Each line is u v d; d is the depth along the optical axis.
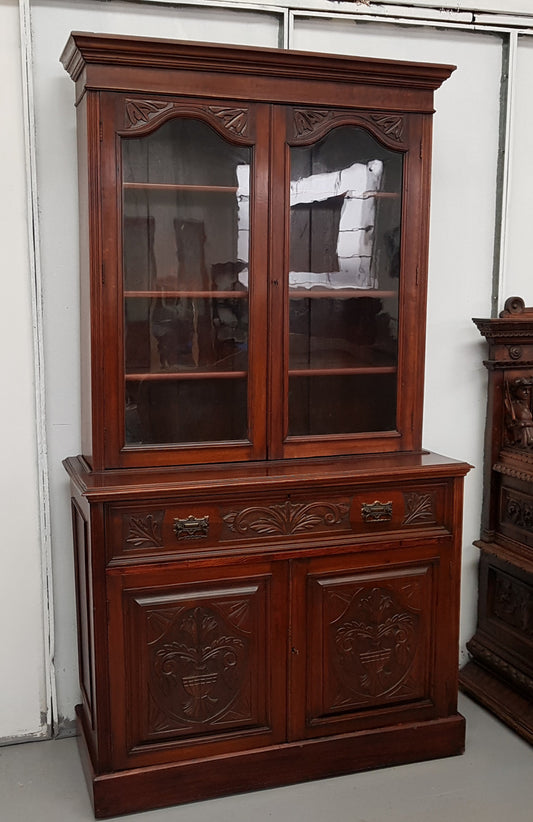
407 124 2.39
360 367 2.47
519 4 2.81
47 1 2.40
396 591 2.41
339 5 2.63
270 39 2.62
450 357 2.95
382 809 2.25
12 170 2.43
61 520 2.61
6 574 2.56
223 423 2.37
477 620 3.04
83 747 2.44
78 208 2.47
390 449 2.52
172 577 2.21
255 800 2.29
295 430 2.43
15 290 2.47
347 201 2.39
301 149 2.33
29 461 2.54
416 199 2.44
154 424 2.31
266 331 2.36
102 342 2.22
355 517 2.34
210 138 2.26
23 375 2.51
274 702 2.34
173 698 2.25
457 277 2.92
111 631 2.18
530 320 2.79
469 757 2.52
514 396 2.89
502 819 2.21
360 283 2.44
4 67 2.38
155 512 2.18
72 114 2.46
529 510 2.77
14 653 2.60
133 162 2.21
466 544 3.03
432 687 2.49
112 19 2.46
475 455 3.01
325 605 2.34
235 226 2.31
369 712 2.43
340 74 2.29
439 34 2.78
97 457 2.26
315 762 2.38
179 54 2.14
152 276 2.27
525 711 2.67
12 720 2.62
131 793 2.23
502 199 2.90
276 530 2.28
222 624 2.27
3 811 2.25
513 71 2.84
